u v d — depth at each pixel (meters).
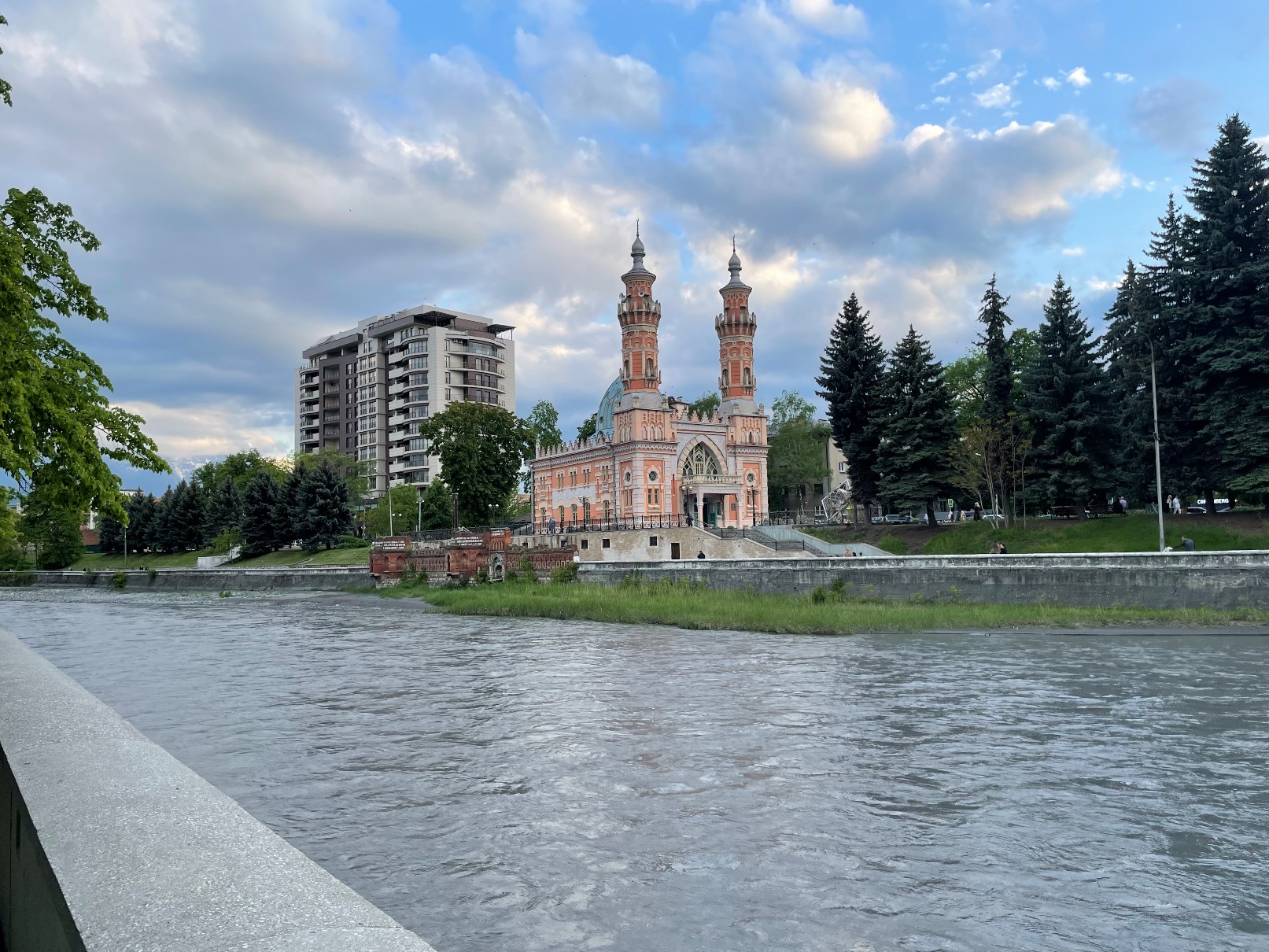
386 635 46.75
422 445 173.38
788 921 10.85
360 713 24.23
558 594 61.50
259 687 29.17
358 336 190.88
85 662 36.88
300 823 14.75
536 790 16.42
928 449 78.31
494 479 107.75
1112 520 68.38
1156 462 56.28
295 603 77.19
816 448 129.25
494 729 21.81
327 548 116.38
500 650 38.34
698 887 11.93
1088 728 20.80
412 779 17.31
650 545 83.12
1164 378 65.38
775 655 34.44
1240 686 26.14
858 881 12.05
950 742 19.53
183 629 53.34
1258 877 12.09
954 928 10.66
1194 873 12.23
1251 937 10.39
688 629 45.38
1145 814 14.61
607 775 17.31
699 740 20.09
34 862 5.35
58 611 73.31
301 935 3.84
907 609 46.47
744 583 60.44
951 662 31.78
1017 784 16.36
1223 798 15.41
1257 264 60.69
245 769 18.20
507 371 189.62
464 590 72.12
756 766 17.75
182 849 5.01
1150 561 45.09
